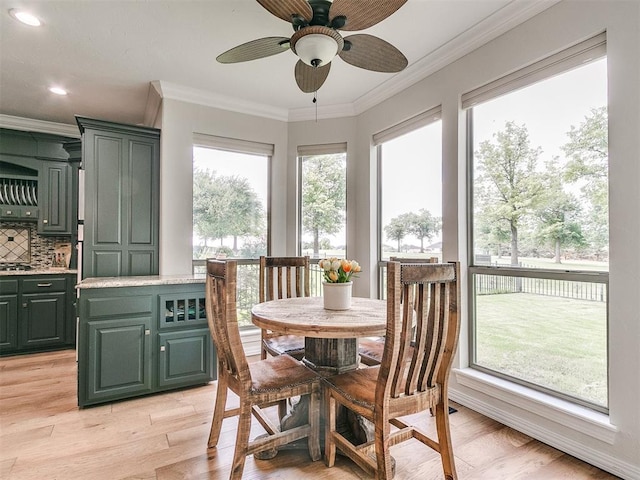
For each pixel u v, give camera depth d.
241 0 2.03
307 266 2.83
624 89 1.68
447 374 1.58
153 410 2.37
